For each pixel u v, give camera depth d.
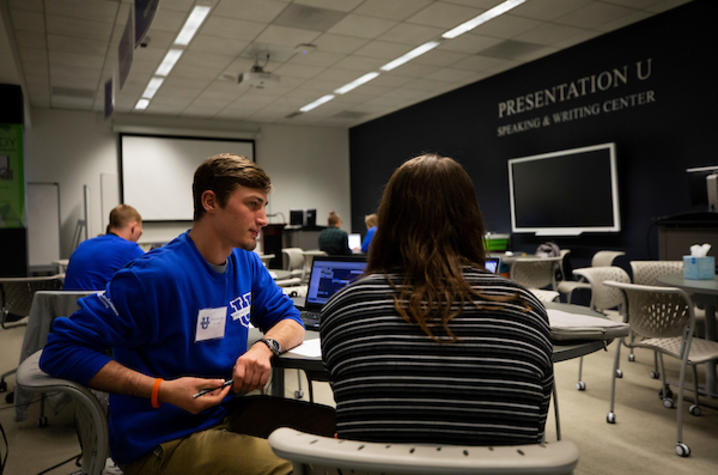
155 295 1.16
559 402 3.04
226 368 1.29
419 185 0.85
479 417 0.72
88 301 1.15
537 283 5.36
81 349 1.10
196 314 1.23
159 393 1.11
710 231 4.22
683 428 2.62
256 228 1.27
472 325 0.75
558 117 6.48
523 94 6.96
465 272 0.81
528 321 0.77
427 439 0.72
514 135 7.13
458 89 8.09
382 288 0.81
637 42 5.52
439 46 6.18
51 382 1.07
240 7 4.96
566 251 6.00
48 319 2.20
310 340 1.53
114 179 9.22
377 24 5.43
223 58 6.43
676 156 5.22
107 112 6.91
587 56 6.07
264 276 1.51
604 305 3.67
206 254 1.27
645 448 2.41
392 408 0.73
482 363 0.73
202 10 5.04
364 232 10.80
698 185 4.79
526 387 0.73
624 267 5.80
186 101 8.58
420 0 4.87
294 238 8.81
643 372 3.59
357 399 0.75
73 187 9.02
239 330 1.34
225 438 1.19
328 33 5.66
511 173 7.01
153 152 9.57
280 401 1.41
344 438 0.77
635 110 5.59
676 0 5.02
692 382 3.31
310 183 10.92
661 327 2.56
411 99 8.77
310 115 9.88
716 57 4.86
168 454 1.17
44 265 8.58
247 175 1.24
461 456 0.60
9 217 6.30
